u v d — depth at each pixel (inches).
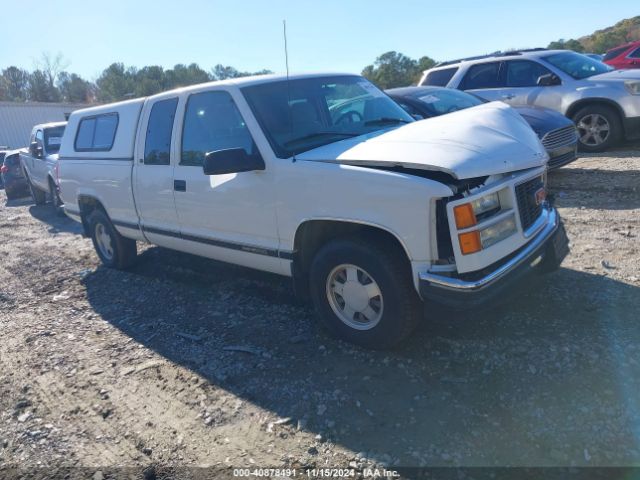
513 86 391.2
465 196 127.7
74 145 260.8
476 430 116.2
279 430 125.2
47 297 237.3
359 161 140.2
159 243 219.0
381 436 118.4
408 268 139.9
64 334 193.5
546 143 287.1
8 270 289.6
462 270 128.2
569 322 151.9
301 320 178.1
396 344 147.6
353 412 127.6
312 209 149.1
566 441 109.6
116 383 155.0
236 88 171.0
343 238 148.3
